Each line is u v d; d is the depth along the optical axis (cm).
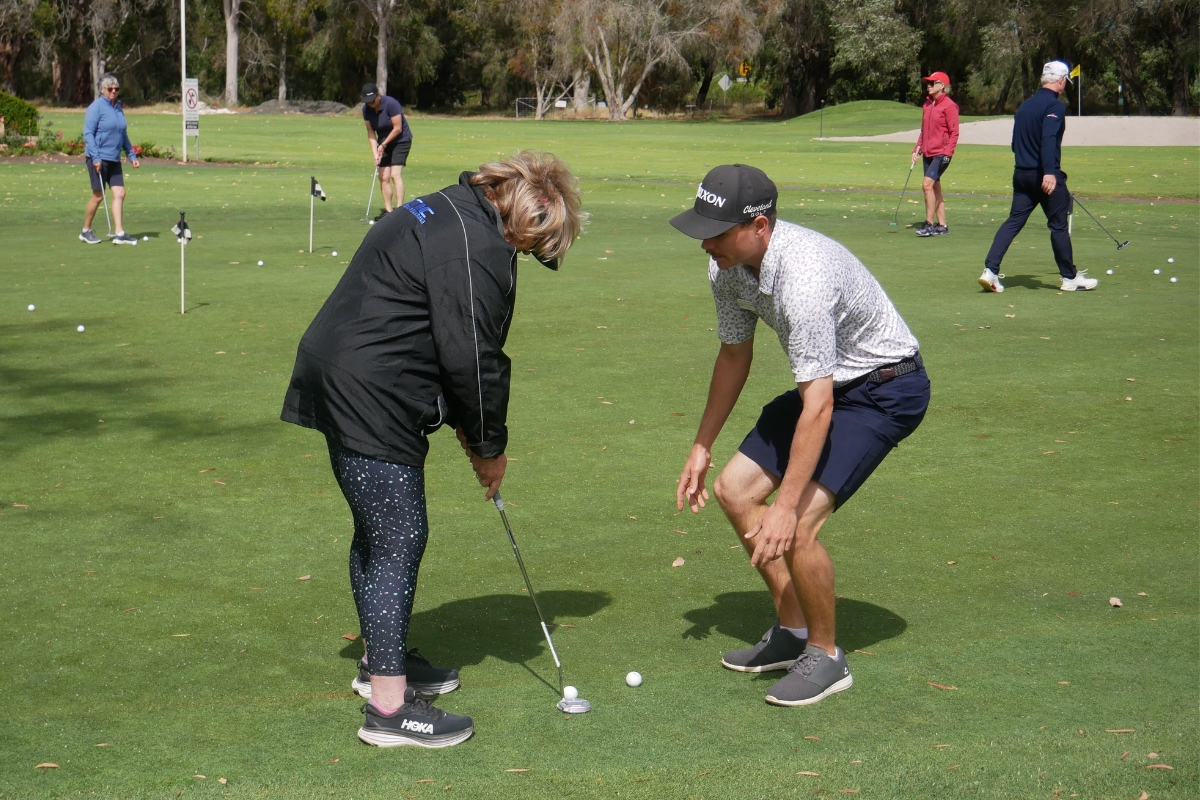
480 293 307
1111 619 407
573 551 473
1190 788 298
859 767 308
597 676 364
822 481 338
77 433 625
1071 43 5434
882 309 345
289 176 2259
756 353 823
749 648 372
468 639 391
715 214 319
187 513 509
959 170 2462
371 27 6450
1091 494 539
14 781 298
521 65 6556
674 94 6719
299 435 627
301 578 441
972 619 407
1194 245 1356
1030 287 1080
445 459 595
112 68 6800
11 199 1802
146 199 1828
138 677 360
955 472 572
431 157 2822
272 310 955
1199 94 6494
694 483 372
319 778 302
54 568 446
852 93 6475
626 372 763
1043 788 298
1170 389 720
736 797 293
